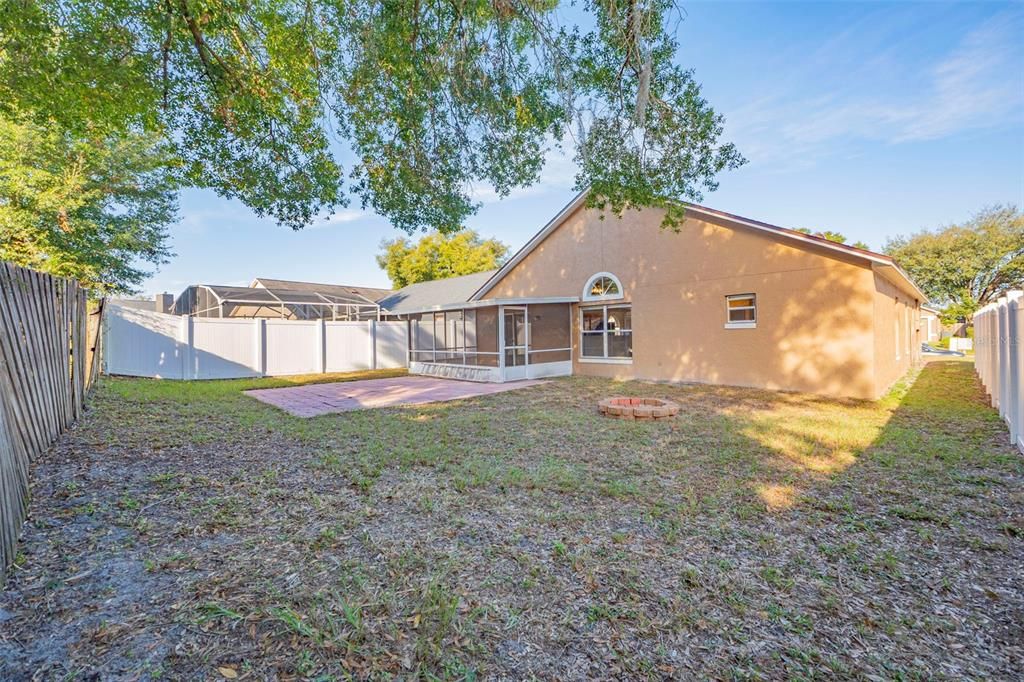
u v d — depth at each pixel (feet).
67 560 9.45
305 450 18.61
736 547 10.44
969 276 101.35
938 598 8.49
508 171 22.71
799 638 7.39
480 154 21.90
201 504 12.67
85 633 7.23
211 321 47.11
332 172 22.16
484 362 47.39
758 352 35.27
